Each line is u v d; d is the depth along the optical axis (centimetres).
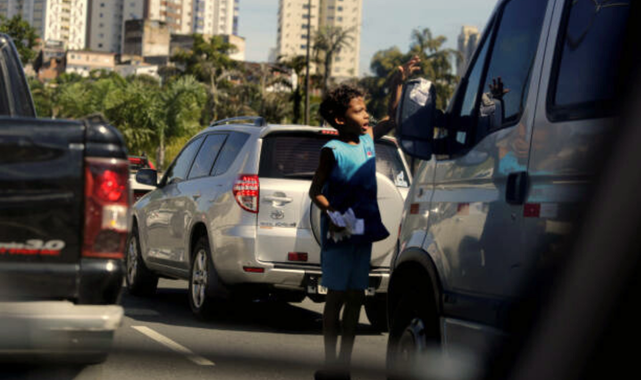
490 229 454
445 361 492
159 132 8225
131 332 833
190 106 8369
